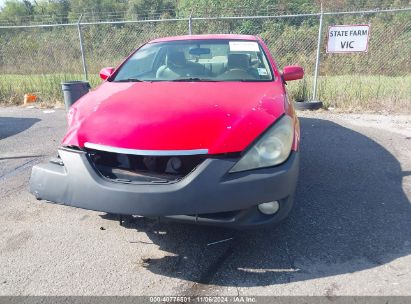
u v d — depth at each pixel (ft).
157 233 9.50
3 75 38.09
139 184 7.39
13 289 7.57
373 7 53.93
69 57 40.70
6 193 12.02
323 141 17.12
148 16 67.97
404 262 8.13
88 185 7.57
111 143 7.72
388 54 37.14
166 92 9.71
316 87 24.97
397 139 17.30
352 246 8.77
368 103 23.99
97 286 7.63
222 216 7.52
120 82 11.43
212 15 55.52
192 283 7.68
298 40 38.60
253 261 8.33
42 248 8.97
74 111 9.21
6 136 19.08
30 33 44.73
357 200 11.09
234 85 10.44
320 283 7.56
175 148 7.38
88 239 9.32
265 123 7.98
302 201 11.07
